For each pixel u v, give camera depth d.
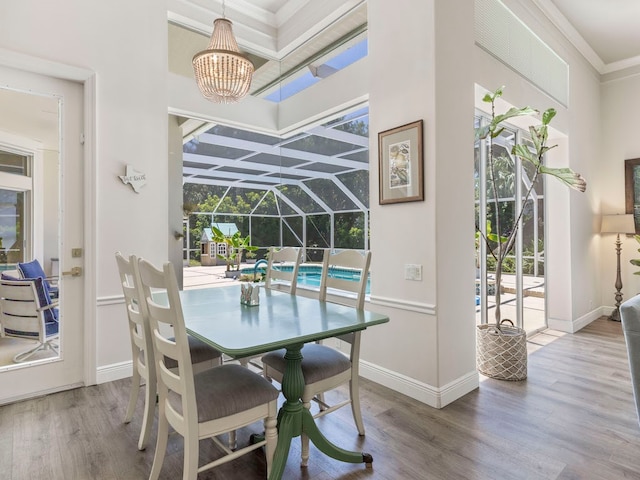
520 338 2.99
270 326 1.76
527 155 3.01
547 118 2.93
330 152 3.92
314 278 4.18
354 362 2.12
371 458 1.88
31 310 2.67
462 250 2.72
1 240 2.57
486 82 3.12
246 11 3.95
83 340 2.85
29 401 2.58
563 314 4.51
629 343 1.71
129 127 3.04
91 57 2.85
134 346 2.23
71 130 2.83
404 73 2.70
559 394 2.71
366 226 3.48
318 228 4.15
